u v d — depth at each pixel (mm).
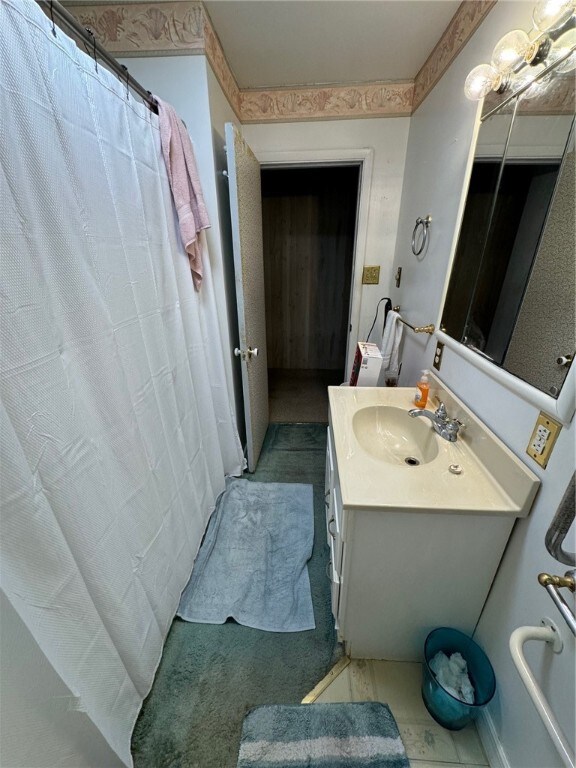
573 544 649
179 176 1203
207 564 1489
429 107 1558
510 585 863
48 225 670
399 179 2010
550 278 749
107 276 867
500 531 856
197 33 1237
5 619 559
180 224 1235
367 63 1617
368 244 2184
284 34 1395
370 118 1889
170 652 1162
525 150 854
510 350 893
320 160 2002
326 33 1387
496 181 990
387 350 1862
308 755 912
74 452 737
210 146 1396
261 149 2004
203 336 1588
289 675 1102
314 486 2004
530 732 771
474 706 859
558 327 719
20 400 613
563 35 702
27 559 609
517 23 889
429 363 1486
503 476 873
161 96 1339
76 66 730
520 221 870
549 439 734
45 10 690
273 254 3486
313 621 1263
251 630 1234
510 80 906
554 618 692
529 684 582
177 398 1305
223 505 1827
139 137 1008
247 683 1079
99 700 790
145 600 1018
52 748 651
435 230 1455
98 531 806
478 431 1012
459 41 1238
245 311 1722
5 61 563
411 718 1000
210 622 1255
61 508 701
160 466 1145
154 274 1119
